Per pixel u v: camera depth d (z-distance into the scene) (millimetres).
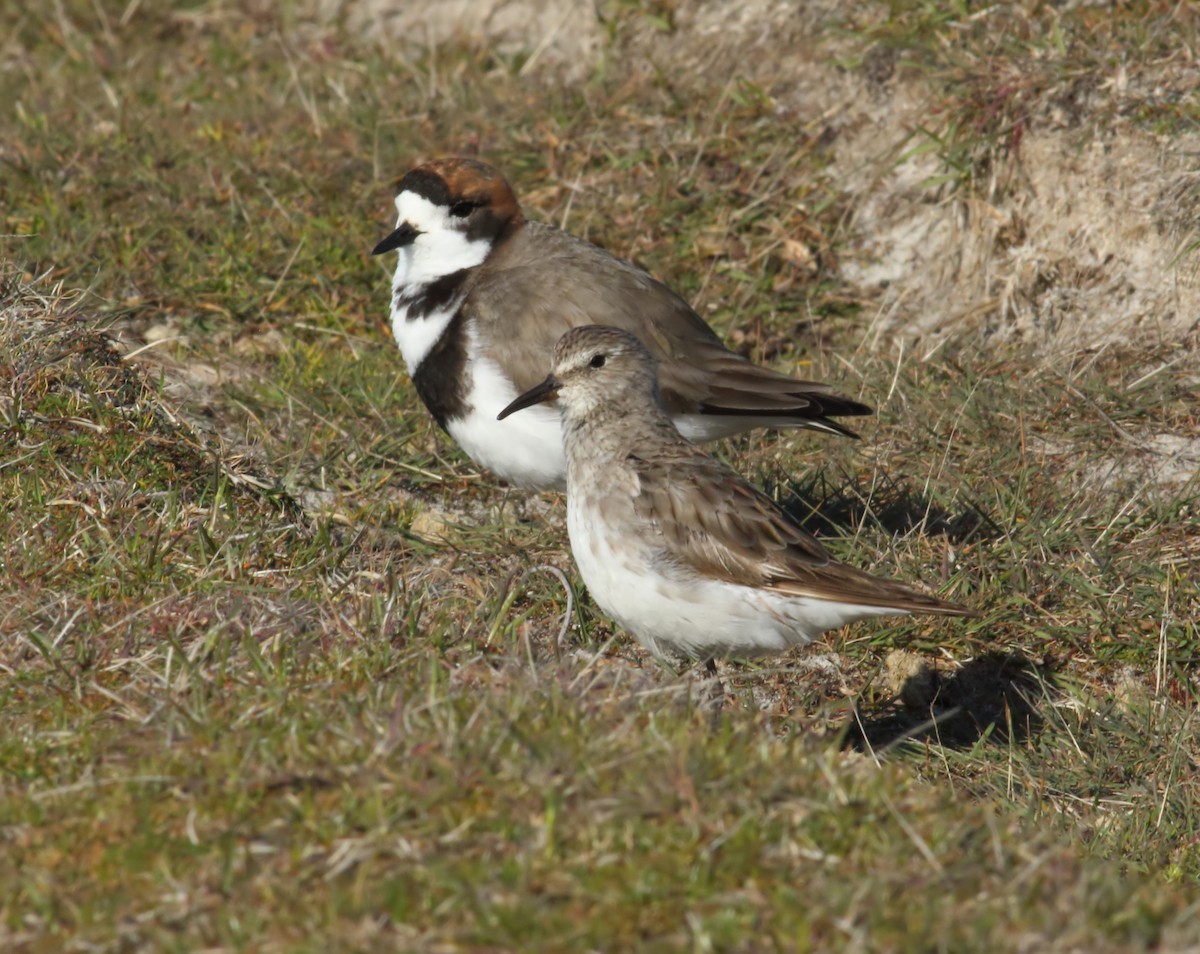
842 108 16922
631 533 9656
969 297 15430
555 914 6609
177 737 7969
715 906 6754
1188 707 11008
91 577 9875
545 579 11445
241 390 13727
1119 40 15828
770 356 15219
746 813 7238
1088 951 6637
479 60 19234
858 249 16109
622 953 6488
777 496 12641
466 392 11859
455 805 7293
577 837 7102
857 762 8375
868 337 15219
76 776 7672
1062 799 10227
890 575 11750
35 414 11359
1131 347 14336
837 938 6598
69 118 17750
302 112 17922
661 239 16000
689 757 7598
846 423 13828
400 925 6590
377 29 20250
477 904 6617
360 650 9094
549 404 11477
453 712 8000
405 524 12180
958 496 12664
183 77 19297
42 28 20688
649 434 9914
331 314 15078
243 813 7258
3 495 10562
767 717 9148
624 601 9812
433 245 12148
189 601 9609
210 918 6652
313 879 6863
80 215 15688
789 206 16328
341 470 12797
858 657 11227
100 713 8383
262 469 12328
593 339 9969
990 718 10992
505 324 11695
